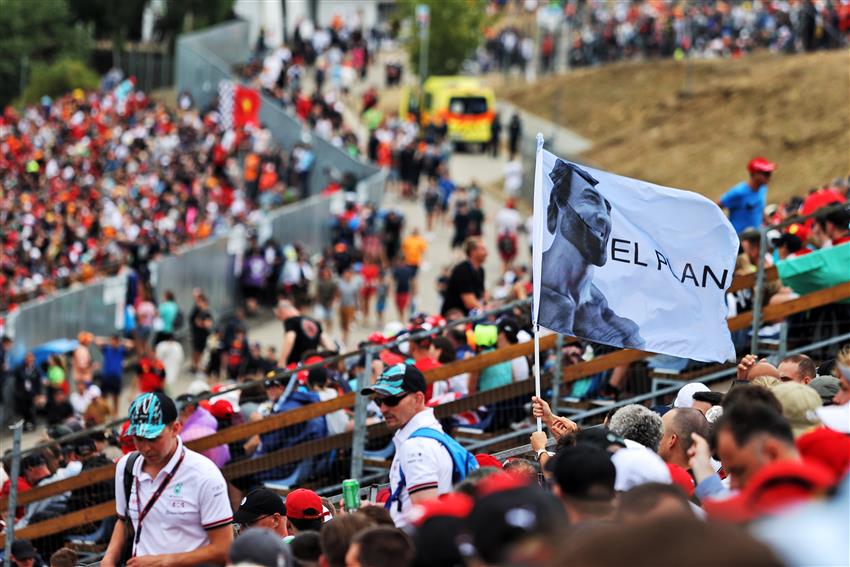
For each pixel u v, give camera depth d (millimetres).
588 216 27344
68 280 108750
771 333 40719
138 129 166750
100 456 42156
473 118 158000
